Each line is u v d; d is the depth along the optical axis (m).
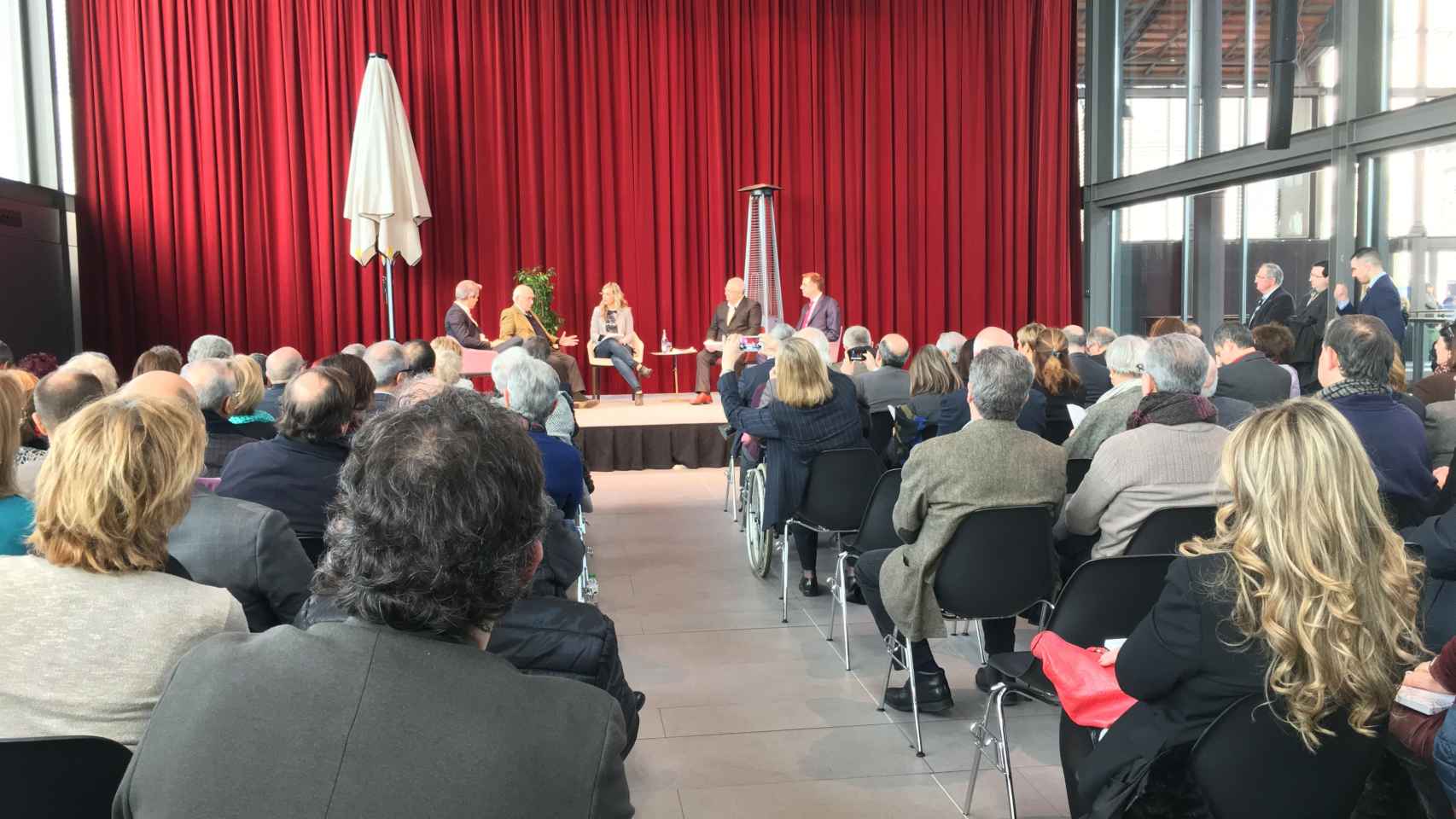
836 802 2.71
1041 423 4.08
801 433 4.03
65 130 9.45
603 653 1.73
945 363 4.41
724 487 7.26
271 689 0.92
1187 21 9.43
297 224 9.85
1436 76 6.66
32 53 9.03
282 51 9.75
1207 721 1.56
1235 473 1.48
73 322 9.41
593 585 4.07
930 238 10.98
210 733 0.90
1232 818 1.53
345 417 2.61
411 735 0.89
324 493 2.56
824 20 10.65
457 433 1.02
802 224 10.77
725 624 4.22
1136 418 2.77
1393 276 7.14
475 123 10.12
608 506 6.64
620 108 10.35
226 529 2.05
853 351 6.11
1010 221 11.03
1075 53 10.97
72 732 1.39
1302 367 7.29
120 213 9.63
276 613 2.12
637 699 1.97
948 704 3.27
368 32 9.84
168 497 1.47
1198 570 1.53
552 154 10.25
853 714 3.28
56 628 1.39
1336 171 7.45
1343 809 1.54
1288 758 1.50
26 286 8.62
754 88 10.55
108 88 9.55
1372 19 7.22
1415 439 2.81
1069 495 3.39
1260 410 1.50
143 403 1.50
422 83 9.94
